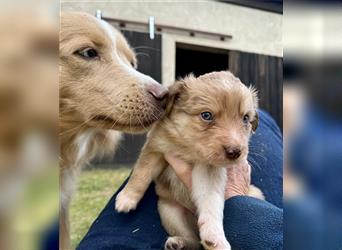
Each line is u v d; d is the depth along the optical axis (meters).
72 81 0.25
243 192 0.27
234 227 0.23
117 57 0.26
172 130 0.25
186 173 0.25
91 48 0.26
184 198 0.26
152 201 0.26
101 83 0.25
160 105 0.25
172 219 0.25
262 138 0.33
